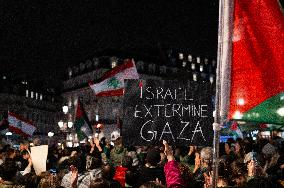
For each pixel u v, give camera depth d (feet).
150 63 273.54
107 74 43.16
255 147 38.24
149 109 19.04
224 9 13.61
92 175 23.30
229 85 13.42
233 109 13.39
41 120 343.67
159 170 21.11
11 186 20.38
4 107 310.65
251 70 13.50
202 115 18.66
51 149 50.37
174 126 18.75
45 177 21.18
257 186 17.78
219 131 13.06
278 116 13.35
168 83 19.08
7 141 95.04
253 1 13.82
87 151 49.01
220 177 18.57
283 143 37.96
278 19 13.74
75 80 293.43
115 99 254.88
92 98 270.26
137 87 19.22
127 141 19.01
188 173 18.35
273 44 13.66
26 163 36.52
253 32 13.70
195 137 18.60
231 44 13.58
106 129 250.98
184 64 298.97
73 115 291.79
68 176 23.91
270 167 23.70
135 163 34.65
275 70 13.56
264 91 13.44
